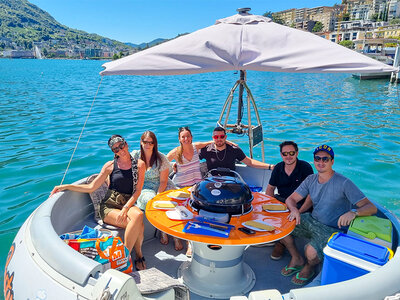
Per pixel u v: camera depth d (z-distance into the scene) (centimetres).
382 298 176
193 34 280
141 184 316
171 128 959
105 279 175
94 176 345
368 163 664
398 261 199
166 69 250
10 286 224
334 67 234
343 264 205
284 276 287
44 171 623
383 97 1742
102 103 1480
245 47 259
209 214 251
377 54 4181
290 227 244
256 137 430
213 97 1669
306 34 269
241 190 261
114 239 231
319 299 168
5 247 379
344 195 271
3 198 508
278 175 348
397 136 888
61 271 193
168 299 206
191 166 396
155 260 311
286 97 1700
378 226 236
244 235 229
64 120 1100
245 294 262
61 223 293
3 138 869
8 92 1978
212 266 262
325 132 930
